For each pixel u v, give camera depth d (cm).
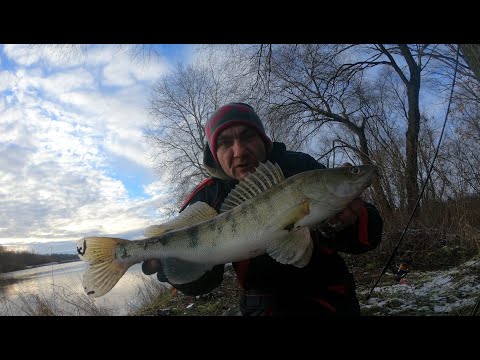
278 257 75
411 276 237
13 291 238
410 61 557
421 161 312
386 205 314
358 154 400
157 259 84
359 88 580
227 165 98
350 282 93
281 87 515
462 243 262
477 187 283
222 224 80
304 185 76
